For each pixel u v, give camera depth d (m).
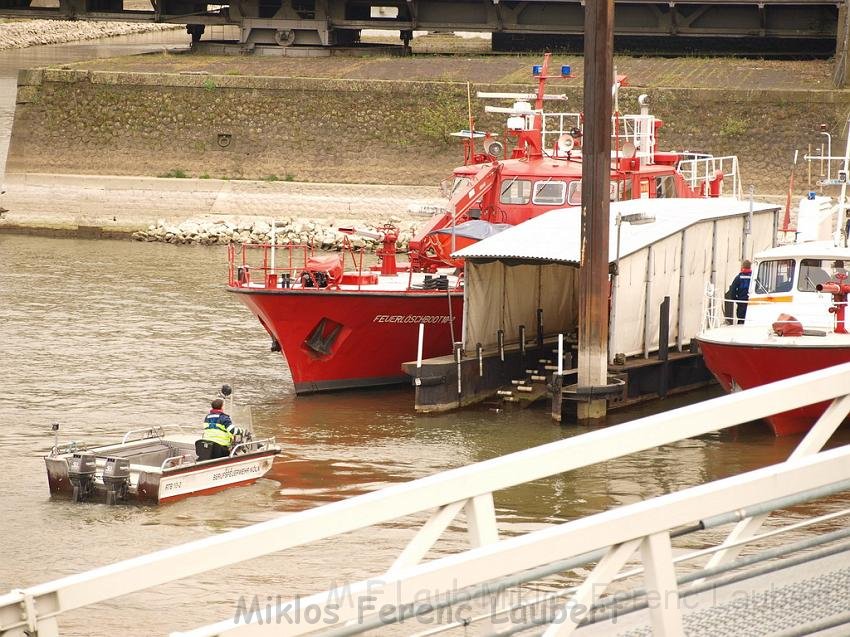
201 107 166.62
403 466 63.97
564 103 159.88
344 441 69.06
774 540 46.50
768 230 92.56
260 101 165.25
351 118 163.50
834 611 18.53
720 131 154.62
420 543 17.30
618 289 75.88
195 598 44.69
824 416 18.78
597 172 70.44
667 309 78.00
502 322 82.75
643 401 78.00
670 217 82.75
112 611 43.38
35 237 159.62
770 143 153.62
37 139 169.88
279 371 87.75
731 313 82.25
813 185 150.88
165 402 77.31
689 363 81.69
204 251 149.00
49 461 56.88
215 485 58.22
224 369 87.69
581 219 71.38
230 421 60.25
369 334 81.12
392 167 162.62
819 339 66.56
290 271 85.81
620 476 60.75
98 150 168.88
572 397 72.44
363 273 87.19
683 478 60.41
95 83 168.38
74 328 100.31
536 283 86.06
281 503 56.97
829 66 174.75
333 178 163.62
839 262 72.94
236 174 165.88
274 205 161.12
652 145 97.75
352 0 197.88
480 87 160.88
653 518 16.53
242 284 81.38
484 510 17.48
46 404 76.12
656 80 164.88
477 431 71.69
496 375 80.44
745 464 63.06
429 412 76.00
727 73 169.50
